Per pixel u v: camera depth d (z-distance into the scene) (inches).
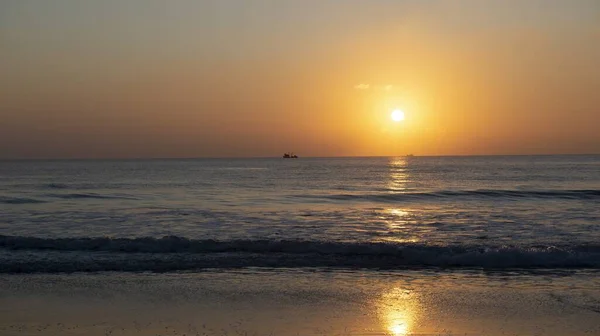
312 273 507.8
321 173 3909.9
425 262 555.8
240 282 472.7
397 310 391.9
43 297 424.5
